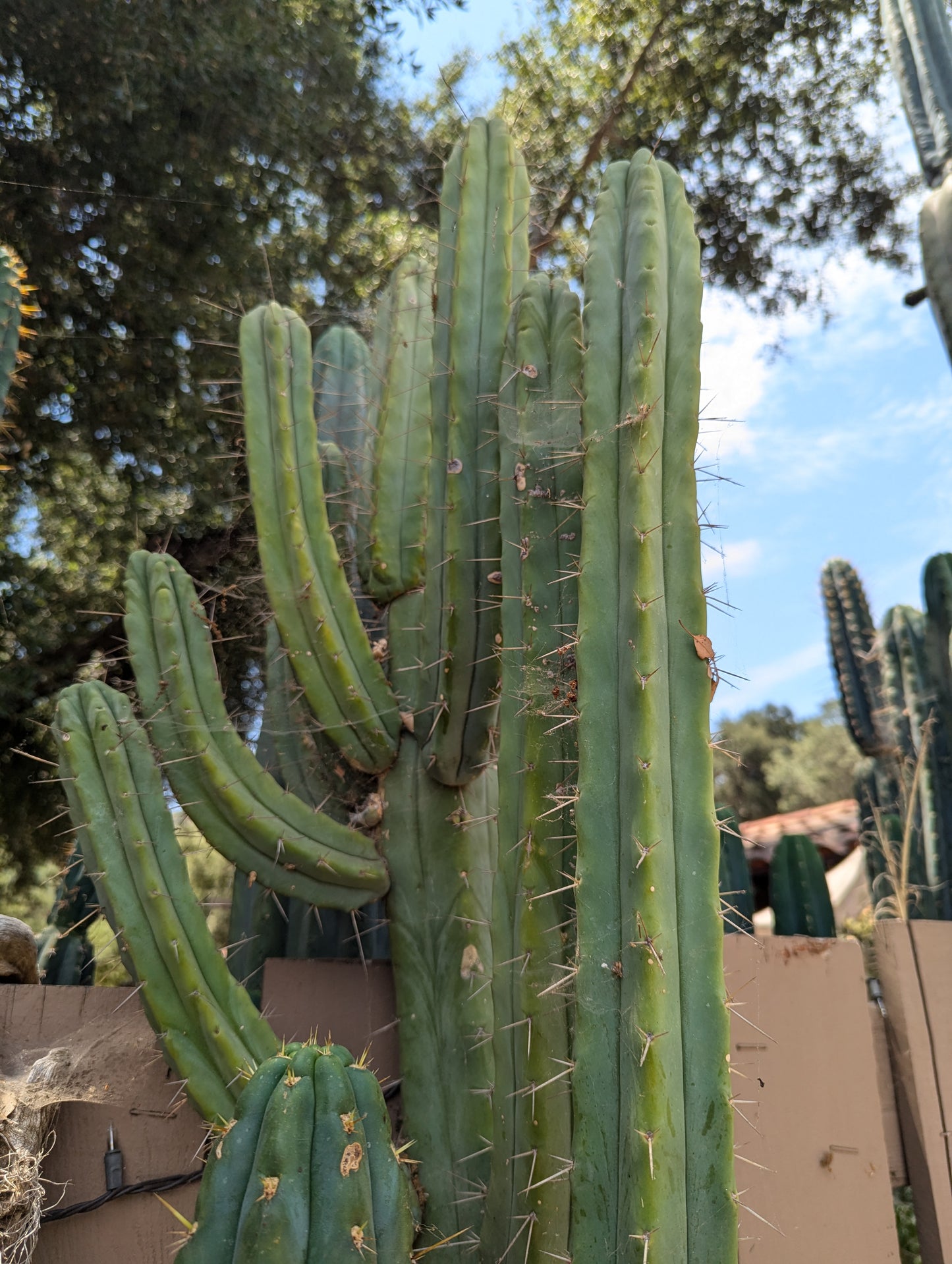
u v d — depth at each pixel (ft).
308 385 9.20
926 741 13.35
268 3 21.40
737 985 9.23
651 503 6.16
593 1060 5.41
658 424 6.33
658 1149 5.06
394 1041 8.84
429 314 10.42
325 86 22.72
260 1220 4.63
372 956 10.89
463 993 8.01
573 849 6.55
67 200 20.30
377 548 9.36
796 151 29.84
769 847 30.14
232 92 20.57
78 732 8.23
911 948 9.96
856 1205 9.03
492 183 9.36
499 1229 6.54
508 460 7.58
